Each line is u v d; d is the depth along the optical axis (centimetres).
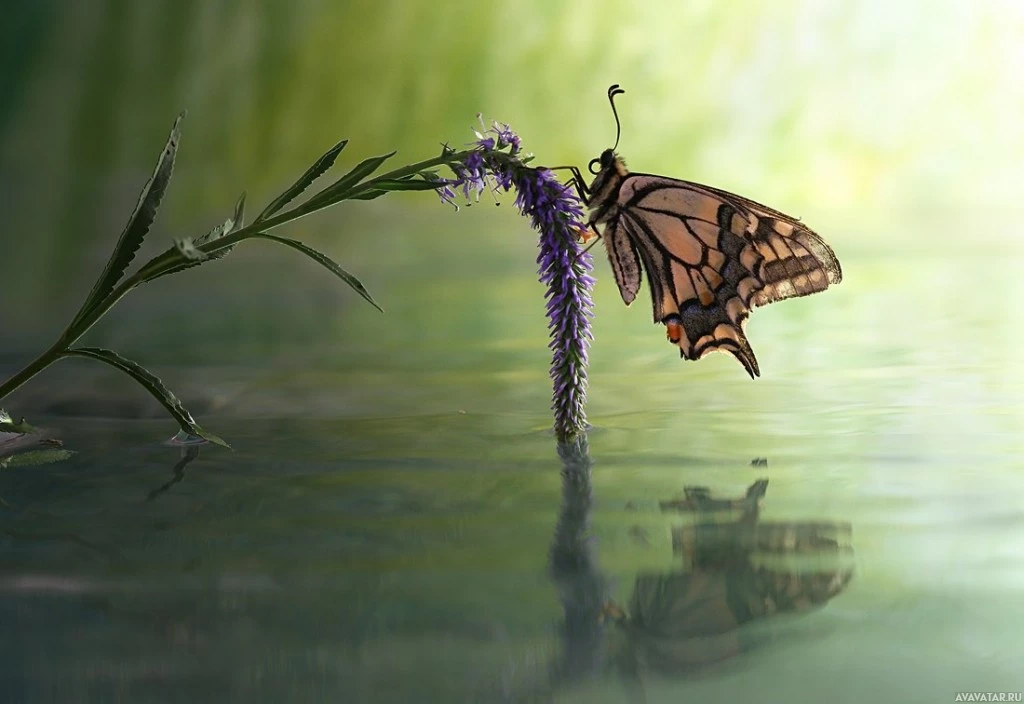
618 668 49
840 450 58
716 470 57
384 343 68
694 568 53
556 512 55
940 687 47
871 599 52
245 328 71
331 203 58
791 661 50
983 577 52
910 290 74
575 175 60
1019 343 67
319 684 48
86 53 113
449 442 59
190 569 53
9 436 60
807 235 60
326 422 60
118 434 60
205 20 114
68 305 74
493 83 112
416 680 49
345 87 111
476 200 58
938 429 59
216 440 59
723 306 61
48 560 53
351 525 54
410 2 117
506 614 51
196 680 49
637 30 115
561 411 59
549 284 59
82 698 47
